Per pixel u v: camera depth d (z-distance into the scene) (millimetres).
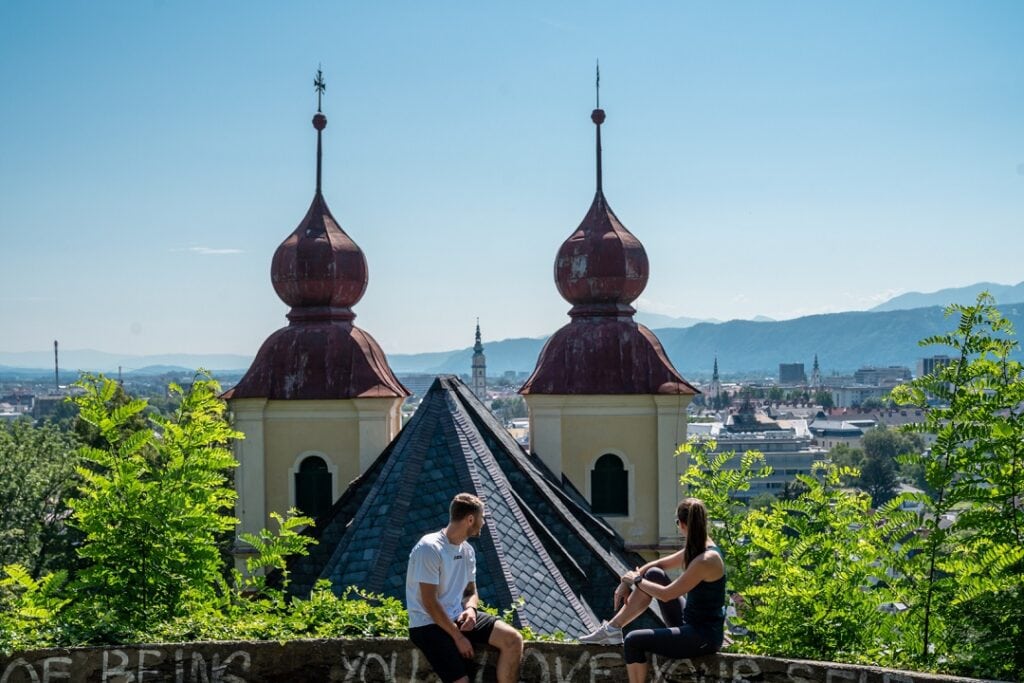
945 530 21859
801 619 21375
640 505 43250
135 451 24766
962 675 17609
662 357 43688
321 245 43000
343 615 18594
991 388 22266
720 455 28312
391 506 25906
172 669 17375
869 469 184625
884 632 21250
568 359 43438
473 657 16156
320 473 42344
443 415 28094
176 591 23375
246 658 17375
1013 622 19391
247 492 42062
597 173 45062
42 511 62812
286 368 42312
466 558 15930
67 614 21500
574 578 27609
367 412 41906
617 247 43688
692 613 15609
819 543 24266
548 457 43250
